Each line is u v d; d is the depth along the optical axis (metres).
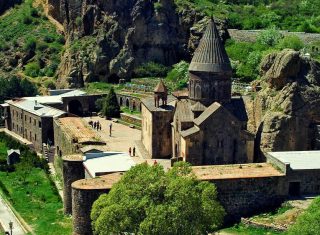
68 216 80.88
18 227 78.94
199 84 86.81
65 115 117.06
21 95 145.50
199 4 167.12
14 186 95.06
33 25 186.62
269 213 71.56
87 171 78.88
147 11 153.25
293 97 85.00
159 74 149.88
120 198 58.31
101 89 144.12
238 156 84.38
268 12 171.50
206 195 59.59
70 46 160.12
